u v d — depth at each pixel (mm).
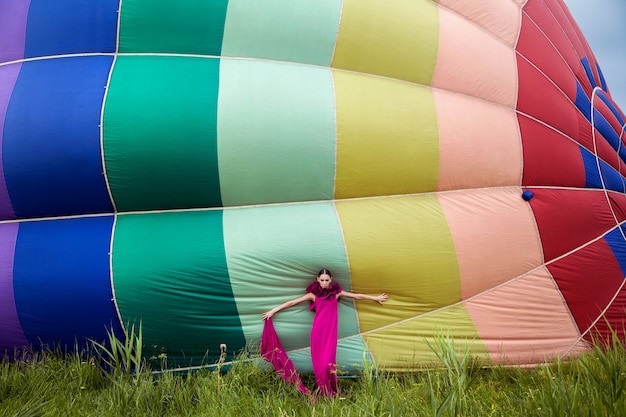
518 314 5785
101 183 5297
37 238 5422
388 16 5934
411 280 5562
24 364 5266
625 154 7328
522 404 4094
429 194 5832
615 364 4039
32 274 5336
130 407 4371
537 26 6996
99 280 5230
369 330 5570
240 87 5449
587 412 3582
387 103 5734
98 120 5238
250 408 4305
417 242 5582
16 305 5363
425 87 6055
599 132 6988
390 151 5625
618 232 6441
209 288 5254
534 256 5926
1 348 5559
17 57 5730
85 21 5641
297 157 5441
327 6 5789
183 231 5352
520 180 6090
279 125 5418
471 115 6016
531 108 6336
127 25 5602
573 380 4262
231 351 5383
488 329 5691
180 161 5273
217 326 5312
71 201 5387
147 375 4941
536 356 5734
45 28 5684
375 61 5887
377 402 3838
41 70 5562
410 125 5719
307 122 5465
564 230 6070
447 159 5793
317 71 5758
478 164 5902
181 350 5367
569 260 6031
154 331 5273
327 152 5484
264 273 5320
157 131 5242
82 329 5312
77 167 5270
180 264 5234
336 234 5438
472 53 6199
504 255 5824
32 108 5367
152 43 5609
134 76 5414
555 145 6312
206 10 5629
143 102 5285
